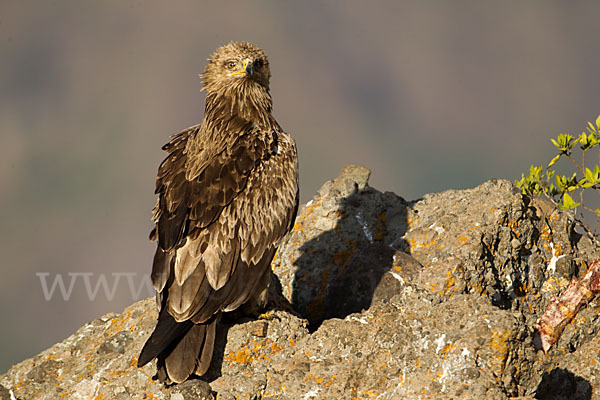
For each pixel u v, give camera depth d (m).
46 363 11.63
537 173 13.67
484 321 10.49
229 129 12.54
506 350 10.28
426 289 11.53
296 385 10.53
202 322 10.79
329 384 10.52
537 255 12.67
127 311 12.07
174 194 11.58
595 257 13.01
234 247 11.28
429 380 10.21
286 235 12.05
